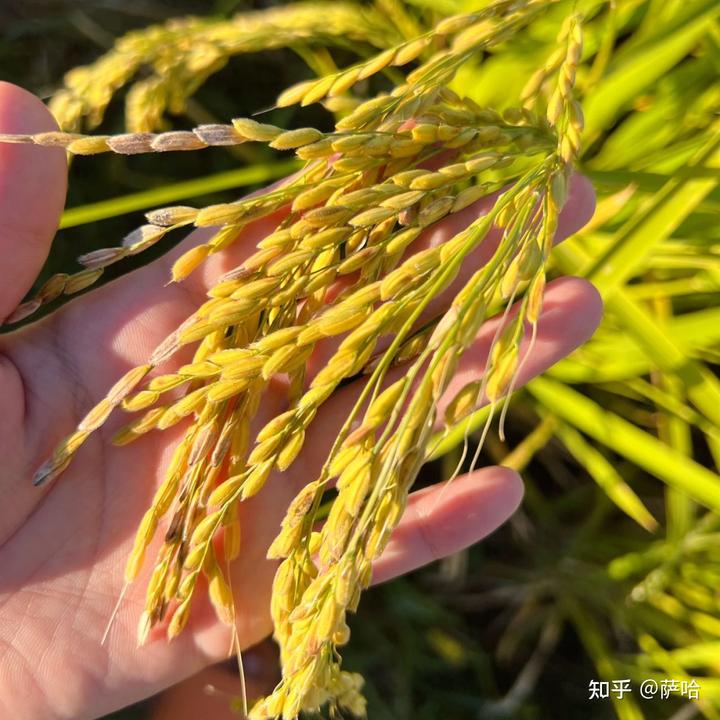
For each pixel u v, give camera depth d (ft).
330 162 0.50
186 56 0.63
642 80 0.64
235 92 0.95
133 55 0.62
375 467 0.40
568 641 0.91
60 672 0.58
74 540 0.58
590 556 0.85
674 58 0.62
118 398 0.48
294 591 0.45
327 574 0.41
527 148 0.49
